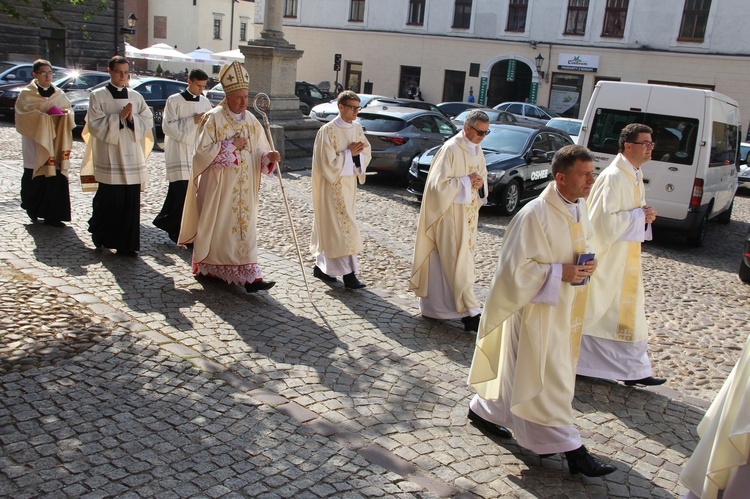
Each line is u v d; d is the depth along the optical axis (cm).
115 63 698
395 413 446
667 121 1062
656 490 386
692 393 536
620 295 505
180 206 771
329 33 3775
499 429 428
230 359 500
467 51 3459
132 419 405
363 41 3703
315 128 1653
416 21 3572
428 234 607
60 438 379
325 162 665
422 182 1216
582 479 390
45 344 493
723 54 2938
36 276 629
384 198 1249
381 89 3709
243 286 662
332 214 677
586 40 3195
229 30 5016
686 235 1131
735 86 2952
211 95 2328
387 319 618
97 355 484
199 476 355
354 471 374
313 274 723
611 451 427
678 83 3061
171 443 384
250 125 646
